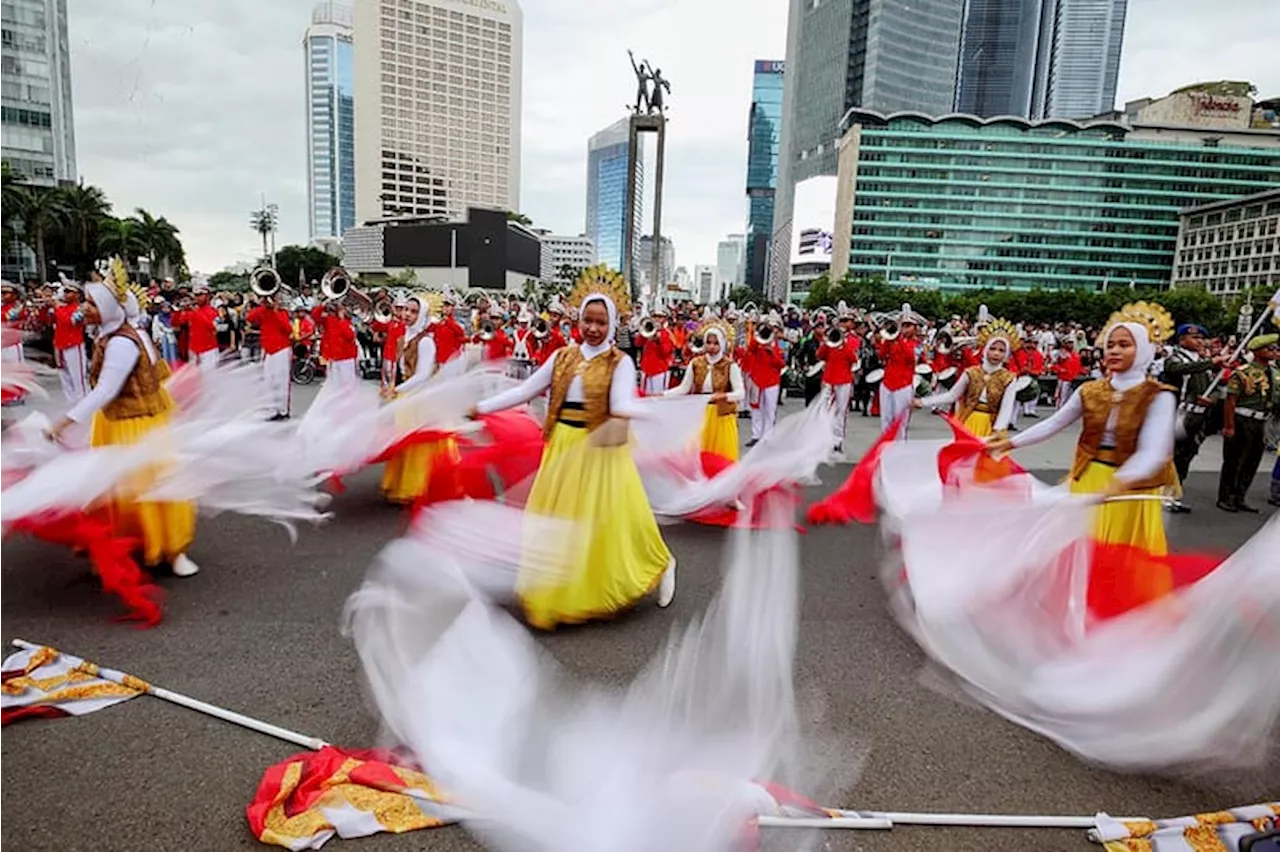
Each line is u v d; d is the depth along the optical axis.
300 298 16.58
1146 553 3.78
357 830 2.46
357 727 3.09
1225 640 3.06
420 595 3.63
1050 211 120.00
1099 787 2.89
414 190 123.00
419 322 6.86
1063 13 164.12
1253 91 126.62
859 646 4.04
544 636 3.98
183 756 2.87
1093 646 3.45
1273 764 3.07
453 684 2.99
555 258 157.75
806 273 130.88
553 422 4.20
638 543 4.24
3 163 50.91
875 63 140.00
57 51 61.06
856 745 3.09
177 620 4.05
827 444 6.48
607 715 2.86
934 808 2.72
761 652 3.03
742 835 2.35
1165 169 118.12
